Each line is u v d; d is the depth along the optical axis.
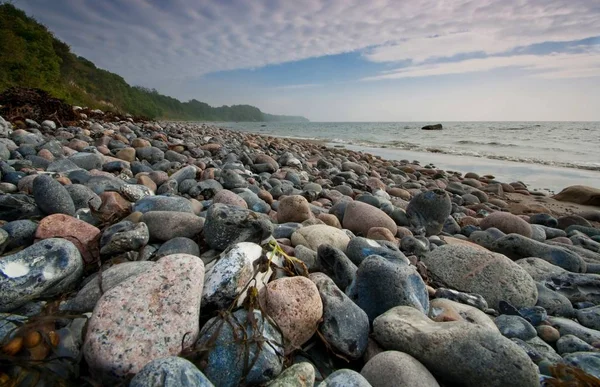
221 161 8.71
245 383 1.65
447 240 4.69
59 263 2.11
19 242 2.54
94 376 1.57
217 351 1.68
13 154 5.38
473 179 11.30
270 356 1.74
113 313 1.65
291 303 1.96
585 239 5.38
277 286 2.06
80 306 2.01
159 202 3.42
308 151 17.73
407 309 2.24
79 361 1.64
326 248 2.79
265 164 8.66
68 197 3.17
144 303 1.72
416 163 15.96
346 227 4.48
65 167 4.88
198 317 1.81
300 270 2.55
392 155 19.67
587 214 7.91
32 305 1.99
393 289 2.37
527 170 14.48
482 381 1.77
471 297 2.94
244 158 9.00
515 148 22.91
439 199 4.98
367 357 2.05
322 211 5.05
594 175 13.34
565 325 2.73
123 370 1.52
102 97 50.00
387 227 4.30
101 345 1.55
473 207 7.89
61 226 2.60
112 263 2.48
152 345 1.60
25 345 1.59
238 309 1.96
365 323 2.13
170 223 2.91
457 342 1.86
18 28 28.69
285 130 57.81
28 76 23.30
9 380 1.48
